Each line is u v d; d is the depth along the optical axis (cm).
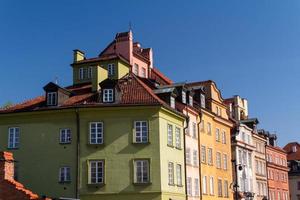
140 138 4841
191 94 5997
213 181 6344
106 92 4953
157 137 4844
